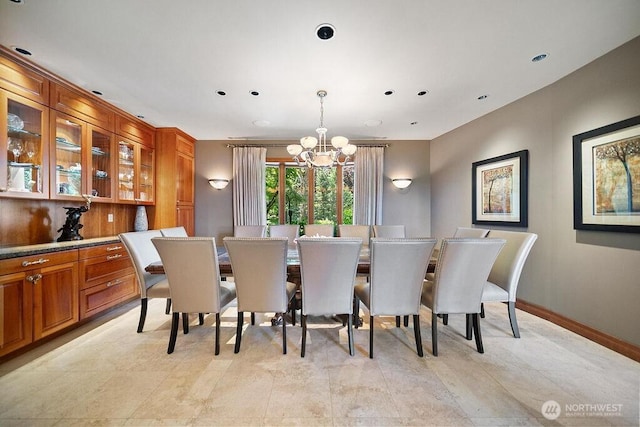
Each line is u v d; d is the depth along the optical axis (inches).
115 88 106.0
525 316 108.7
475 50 81.0
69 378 67.9
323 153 108.0
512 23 69.3
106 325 100.4
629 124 77.7
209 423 53.9
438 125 152.6
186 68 91.1
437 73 94.4
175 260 77.3
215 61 86.8
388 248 74.0
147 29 71.3
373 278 76.8
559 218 100.1
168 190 157.3
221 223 182.2
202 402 59.6
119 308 118.0
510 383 66.3
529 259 112.7
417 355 79.6
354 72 93.4
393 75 95.5
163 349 83.0
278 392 62.9
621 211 79.7
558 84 99.9
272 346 85.4
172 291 79.7
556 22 69.1
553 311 102.5
